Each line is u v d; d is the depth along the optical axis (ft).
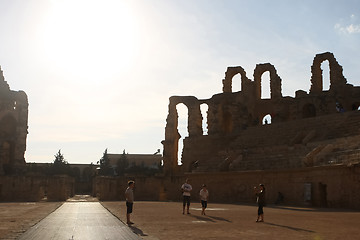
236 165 173.68
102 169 418.10
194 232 58.49
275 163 156.66
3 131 234.79
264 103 258.16
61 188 213.25
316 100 238.27
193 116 250.78
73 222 73.41
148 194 217.77
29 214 92.48
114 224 70.03
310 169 131.64
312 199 128.67
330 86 240.32
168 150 242.78
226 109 248.11
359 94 236.84
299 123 188.55
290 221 75.05
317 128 176.76
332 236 53.57
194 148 240.53
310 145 153.99
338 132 160.97
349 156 121.19
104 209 112.78
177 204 143.95
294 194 138.00
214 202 158.71
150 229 62.44
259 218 81.82
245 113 243.60
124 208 116.16
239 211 103.60
